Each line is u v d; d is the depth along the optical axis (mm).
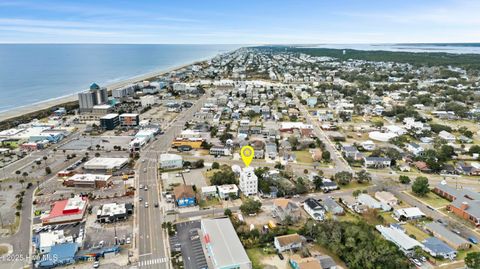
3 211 101938
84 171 134125
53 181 125062
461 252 84750
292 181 126375
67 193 114875
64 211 96188
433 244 84625
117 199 110625
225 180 121625
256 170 129625
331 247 82375
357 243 81938
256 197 114438
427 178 129375
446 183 125625
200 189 118688
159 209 104500
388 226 95312
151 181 125438
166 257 81312
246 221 98000
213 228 88000
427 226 94562
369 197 110375
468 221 99562
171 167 138625
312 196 115562
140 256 81500
